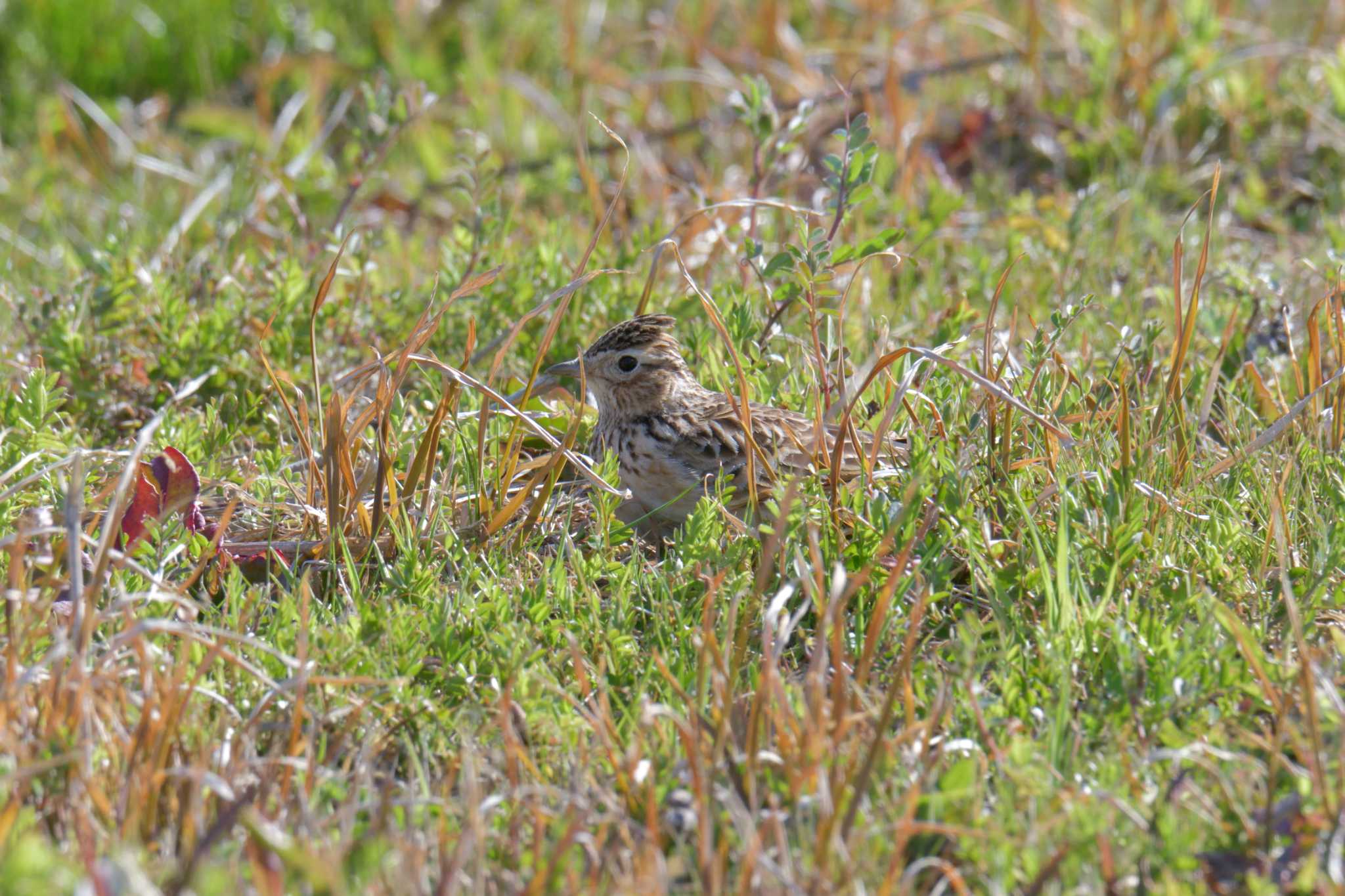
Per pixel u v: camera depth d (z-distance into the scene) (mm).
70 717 7031
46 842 6477
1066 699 7238
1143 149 17359
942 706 7289
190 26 21844
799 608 7953
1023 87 18672
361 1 22484
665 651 8227
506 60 21250
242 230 14883
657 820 6703
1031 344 10203
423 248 15820
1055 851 6465
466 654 8164
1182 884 6383
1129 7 20031
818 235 10000
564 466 10328
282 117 18547
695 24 21719
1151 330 10508
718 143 18375
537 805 6840
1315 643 8148
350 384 12172
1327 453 9883
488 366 12328
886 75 17875
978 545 8758
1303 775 6781
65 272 14469
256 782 7047
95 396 11719
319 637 7961
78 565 7375
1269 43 19250
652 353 10844
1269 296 12383
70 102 19625
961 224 15625
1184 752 6891
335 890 5801
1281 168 16797
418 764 7031
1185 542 9000
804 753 6793
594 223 14867
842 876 6316
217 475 10289
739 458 10453
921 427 9805
